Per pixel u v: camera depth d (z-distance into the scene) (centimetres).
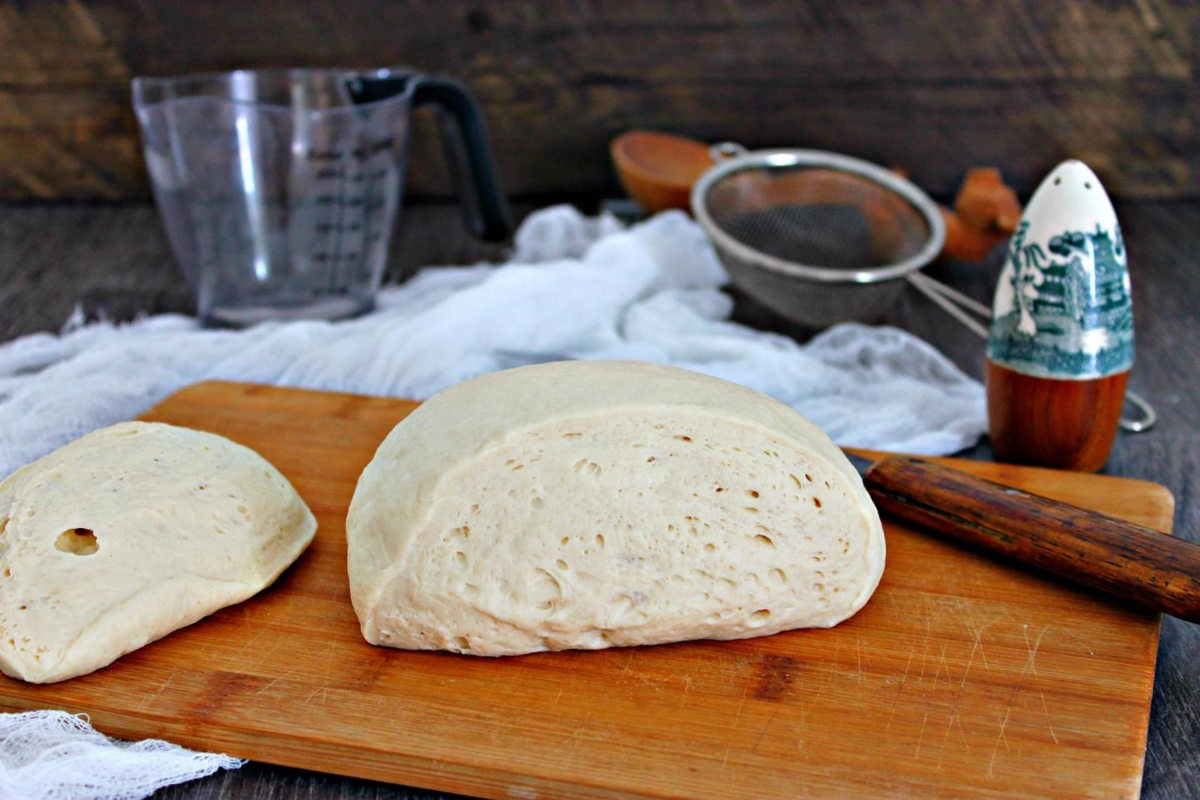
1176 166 95
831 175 87
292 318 79
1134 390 75
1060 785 50
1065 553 56
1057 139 95
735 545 54
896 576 58
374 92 80
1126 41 91
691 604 54
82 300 84
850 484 55
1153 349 79
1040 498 58
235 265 79
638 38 94
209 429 67
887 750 51
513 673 53
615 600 54
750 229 87
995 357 65
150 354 73
